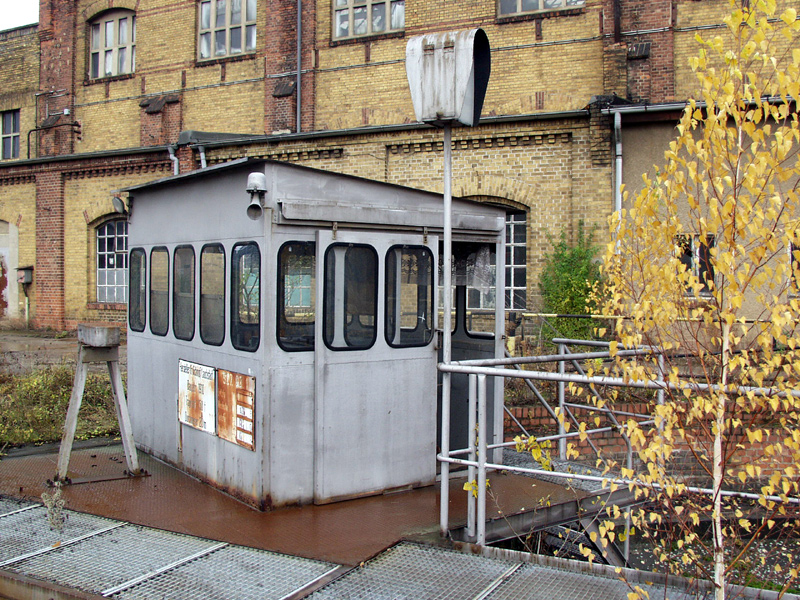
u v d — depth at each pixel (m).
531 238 14.07
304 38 18.27
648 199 3.54
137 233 7.44
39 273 20.33
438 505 5.48
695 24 14.45
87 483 6.10
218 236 5.90
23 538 4.86
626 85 14.59
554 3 15.55
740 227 3.28
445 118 4.90
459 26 16.31
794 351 3.30
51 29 22.61
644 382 3.73
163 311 6.88
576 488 5.99
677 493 4.09
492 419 6.62
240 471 5.55
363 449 5.63
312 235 5.43
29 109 23.33
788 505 4.25
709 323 3.56
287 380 5.33
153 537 4.83
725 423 3.62
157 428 6.95
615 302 3.83
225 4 19.91
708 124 3.31
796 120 3.12
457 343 7.10
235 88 19.61
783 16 3.14
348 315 5.55
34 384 9.91
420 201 5.99
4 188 20.98
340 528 4.96
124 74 21.52
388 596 3.95
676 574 4.19
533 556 4.41
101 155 18.91
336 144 15.79
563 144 13.84
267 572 4.26
